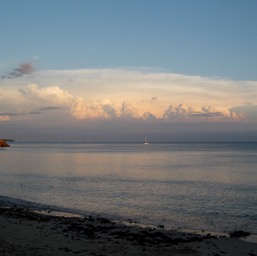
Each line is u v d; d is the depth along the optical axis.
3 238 17.88
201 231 24.52
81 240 19.23
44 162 97.25
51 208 33.19
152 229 24.36
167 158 119.50
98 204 35.47
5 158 115.88
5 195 40.97
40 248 16.64
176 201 37.06
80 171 70.94
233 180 55.66
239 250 19.02
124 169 75.69
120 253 17.11
